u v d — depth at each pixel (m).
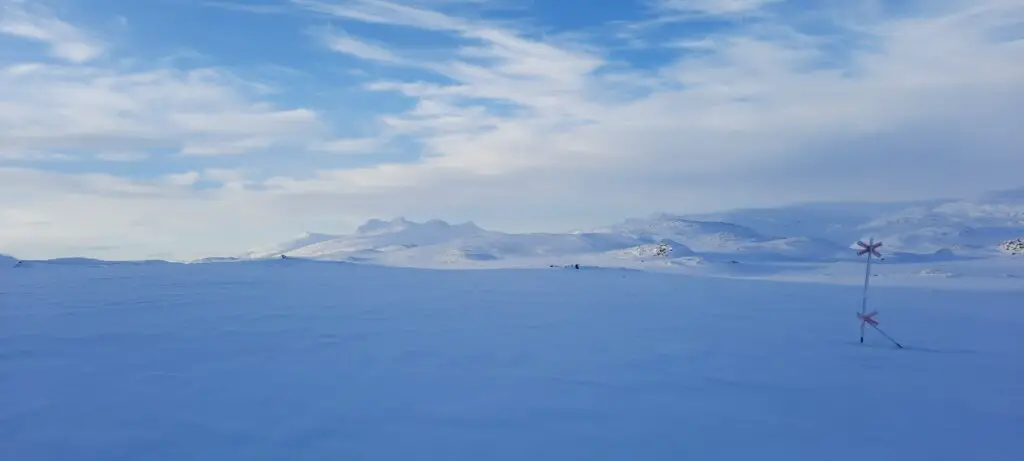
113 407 5.75
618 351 8.64
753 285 22.41
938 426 5.46
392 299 14.91
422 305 13.78
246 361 7.69
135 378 6.79
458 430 5.24
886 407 6.01
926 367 7.79
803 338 9.95
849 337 10.11
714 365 7.80
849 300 16.94
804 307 14.80
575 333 10.16
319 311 12.31
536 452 4.79
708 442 5.03
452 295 16.14
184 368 7.28
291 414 5.61
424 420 5.48
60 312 11.56
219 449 4.76
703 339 9.73
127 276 20.45
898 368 7.72
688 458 4.70
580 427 5.36
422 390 6.46
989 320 12.69
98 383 6.57
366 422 5.42
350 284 18.91
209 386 6.51
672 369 7.55
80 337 9.07
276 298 14.47
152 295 14.62
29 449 4.74
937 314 13.83
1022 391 6.62
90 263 29.55
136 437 5.00
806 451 4.86
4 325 10.07
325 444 4.89
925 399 6.30
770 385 6.82
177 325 10.26
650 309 13.77
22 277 19.92
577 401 6.12
